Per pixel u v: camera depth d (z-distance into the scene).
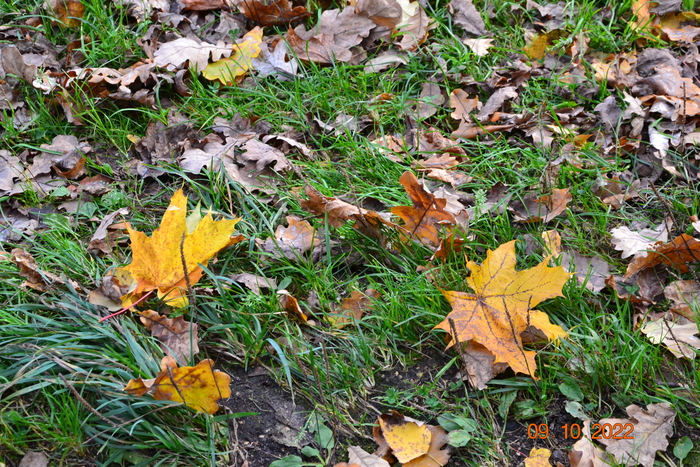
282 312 2.35
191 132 3.15
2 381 2.05
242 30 3.71
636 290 2.53
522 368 2.11
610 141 3.19
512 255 2.24
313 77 3.43
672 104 3.26
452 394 2.22
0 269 2.41
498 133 3.27
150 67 3.34
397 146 3.16
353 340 2.33
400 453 1.98
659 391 2.19
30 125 3.15
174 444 1.98
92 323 2.20
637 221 2.84
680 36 3.71
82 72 3.22
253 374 2.27
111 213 2.79
